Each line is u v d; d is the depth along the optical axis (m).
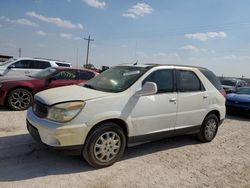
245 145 6.29
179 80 5.39
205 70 6.22
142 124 4.66
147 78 4.85
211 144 6.14
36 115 4.29
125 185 3.81
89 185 3.72
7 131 5.82
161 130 5.02
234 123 9.04
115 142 4.36
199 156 5.27
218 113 6.29
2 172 3.91
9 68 11.88
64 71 9.22
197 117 5.73
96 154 4.18
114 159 4.40
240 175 4.50
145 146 5.63
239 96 10.64
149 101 4.73
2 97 7.83
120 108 4.35
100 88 4.79
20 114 7.57
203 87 5.90
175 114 5.21
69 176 3.94
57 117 3.90
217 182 4.17
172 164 4.74
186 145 5.91
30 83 8.24
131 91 4.57
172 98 5.12
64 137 3.86
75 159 4.55
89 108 4.05
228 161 5.11
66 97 4.11
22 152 4.68
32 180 3.74
